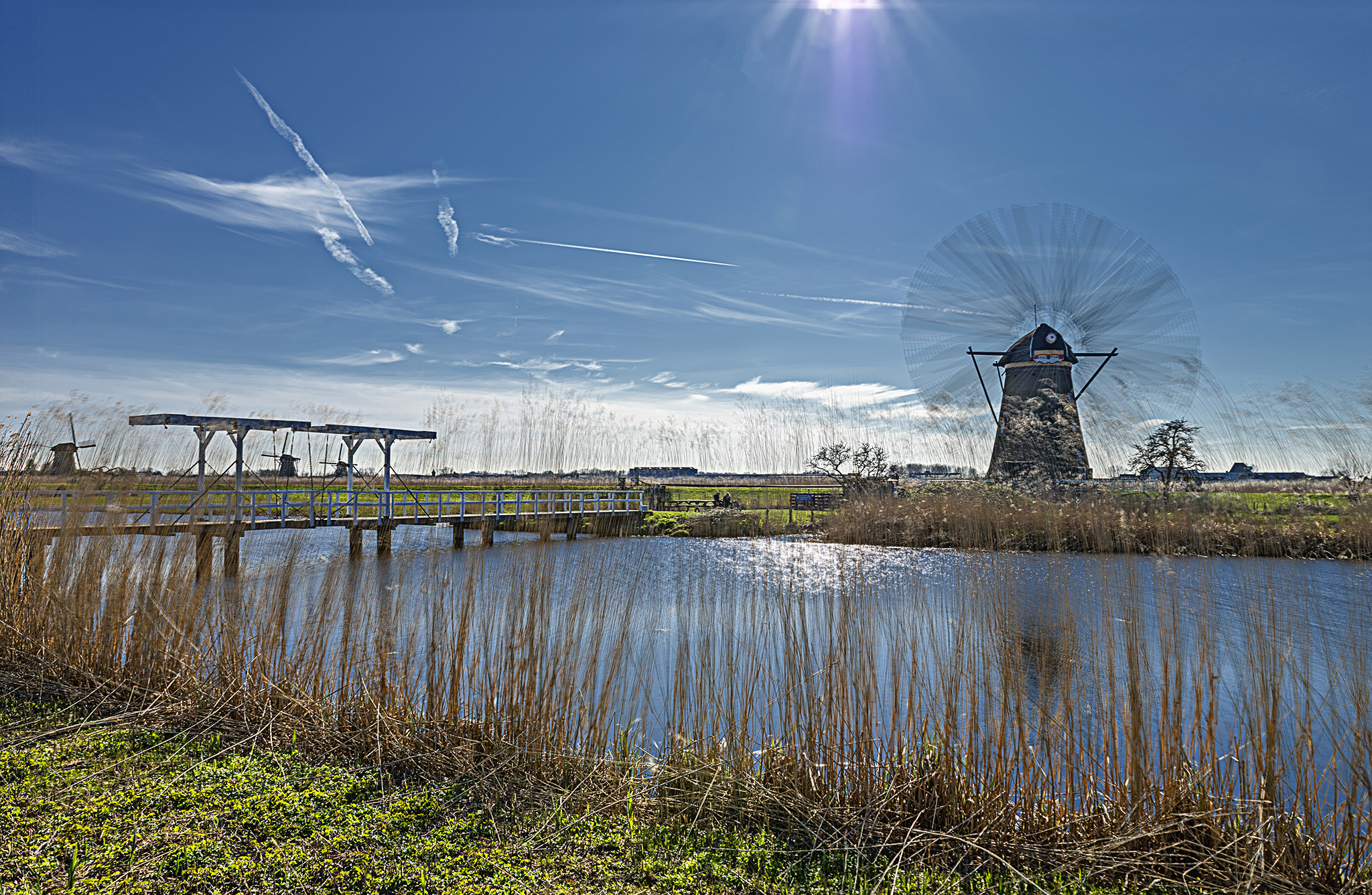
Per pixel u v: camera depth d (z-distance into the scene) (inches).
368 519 611.8
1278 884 128.8
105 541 238.2
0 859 121.4
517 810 151.3
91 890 113.7
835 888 125.9
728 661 170.6
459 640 178.5
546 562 192.2
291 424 561.0
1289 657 144.9
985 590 169.8
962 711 157.1
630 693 200.1
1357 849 130.3
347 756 172.9
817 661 166.7
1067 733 148.6
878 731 162.4
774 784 154.7
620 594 205.6
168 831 132.5
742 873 129.6
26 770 156.6
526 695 171.8
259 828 135.6
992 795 145.4
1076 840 140.3
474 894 119.3
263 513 560.4
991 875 131.7
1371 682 141.1
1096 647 159.6
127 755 166.9
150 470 270.5
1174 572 162.9
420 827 141.4
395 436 663.8
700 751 160.9
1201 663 150.6
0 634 224.4
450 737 172.4
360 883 120.7
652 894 122.0
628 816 150.7
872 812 148.1
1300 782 136.9
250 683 196.5
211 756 168.7
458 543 639.8
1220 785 141.5
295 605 239.0
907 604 176.9
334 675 198.4
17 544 242.1
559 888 122.0
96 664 214.4
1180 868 133.3
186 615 213.0
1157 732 156.7
